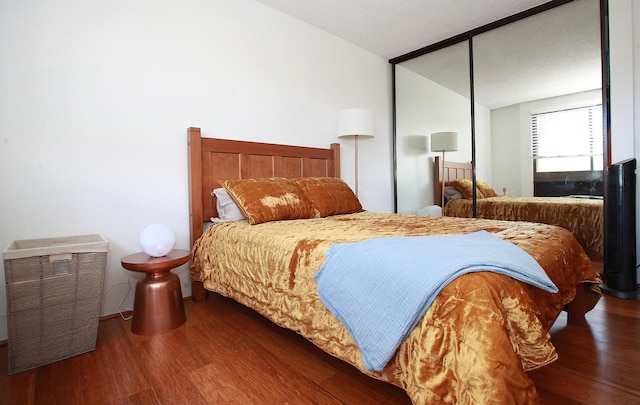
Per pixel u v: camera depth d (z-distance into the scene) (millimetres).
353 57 3492
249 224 1989
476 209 3297
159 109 2148
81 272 1489
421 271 923
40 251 1377
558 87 2797
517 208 3064
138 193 2068
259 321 1895
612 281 2285
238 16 2547
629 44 2424
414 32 3234
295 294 1352
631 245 2219
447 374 816
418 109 3725
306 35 3031
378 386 1236
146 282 1742
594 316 1874
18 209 1667
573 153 2762
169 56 2191
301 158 2932
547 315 1128
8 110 1636
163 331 1729
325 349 1191
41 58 1725
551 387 1190
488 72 3154
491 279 870
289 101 2904
